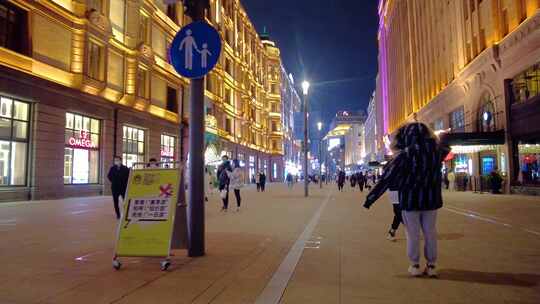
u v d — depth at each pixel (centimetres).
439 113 3953
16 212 1469
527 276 537
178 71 663
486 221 1168
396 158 528
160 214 593
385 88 8138
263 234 918
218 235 900
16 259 636
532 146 2308
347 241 827
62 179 2320
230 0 5578
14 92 1997
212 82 4816
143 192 612
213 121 4544
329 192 3344
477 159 3072
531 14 2275
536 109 2203
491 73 2719
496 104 2655
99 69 2650
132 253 574
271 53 8144
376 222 1170
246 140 6291
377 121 10088
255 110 7044
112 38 2733
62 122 2323
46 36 2216
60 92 2286
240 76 6028
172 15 3809
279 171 8244
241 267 585
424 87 4712
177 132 3819
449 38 3719
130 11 3005
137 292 462
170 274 545
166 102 3650
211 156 4025
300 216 1337
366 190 3822
